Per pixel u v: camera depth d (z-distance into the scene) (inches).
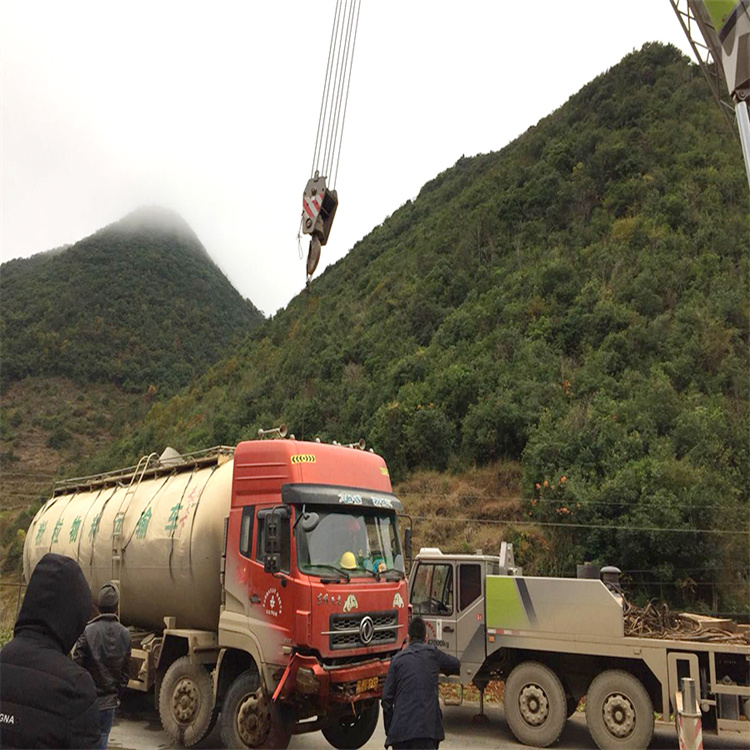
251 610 309.6
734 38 271.0
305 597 287.7
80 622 112.5
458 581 426.6
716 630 395.9
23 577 550.3
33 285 6545.3
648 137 2415.1
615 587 429.1
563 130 2950.3
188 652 356.5
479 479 1279.5
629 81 2977.4
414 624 227.3
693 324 1472.7
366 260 3814.0
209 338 6446.9
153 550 384.2
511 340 1621.6
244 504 327.9
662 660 363.9
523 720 387.2
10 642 108.4
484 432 1343.5
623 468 972.6
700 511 838.5
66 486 557.3
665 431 1131.3
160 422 3191.4
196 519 363.6
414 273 2615.7
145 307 6363.2
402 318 2225.6
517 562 934.4
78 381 5059.1
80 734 105.1
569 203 2288.4
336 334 2541.8
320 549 303.4
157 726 401.4
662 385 1205.7
